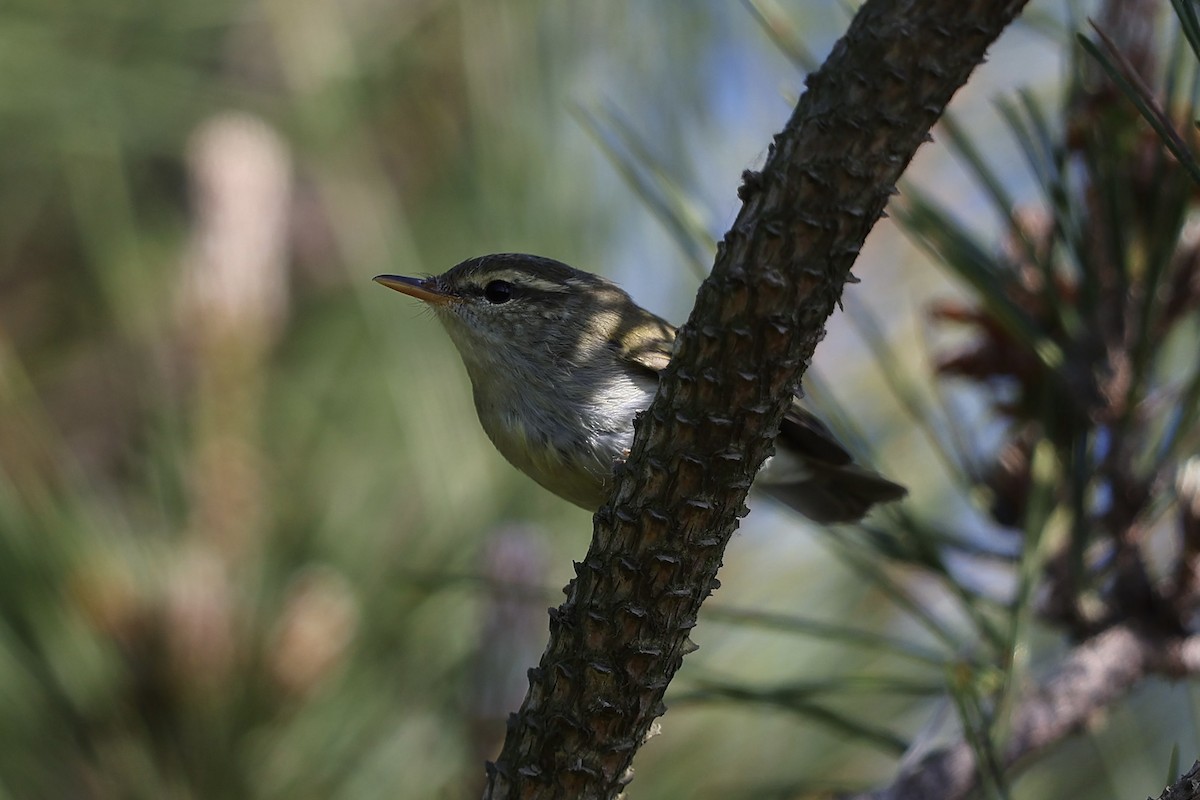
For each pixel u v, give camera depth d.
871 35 3.88
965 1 3.82
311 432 6.95
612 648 4.14
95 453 8.00
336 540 6.48
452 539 6.62
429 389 7.27
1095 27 4.16
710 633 7.20
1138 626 5.55
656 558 4.11
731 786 6.81
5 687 5.70
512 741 4.23
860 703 7.10
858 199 3.93
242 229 6.46
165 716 5.76
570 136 7.97
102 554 5.88
